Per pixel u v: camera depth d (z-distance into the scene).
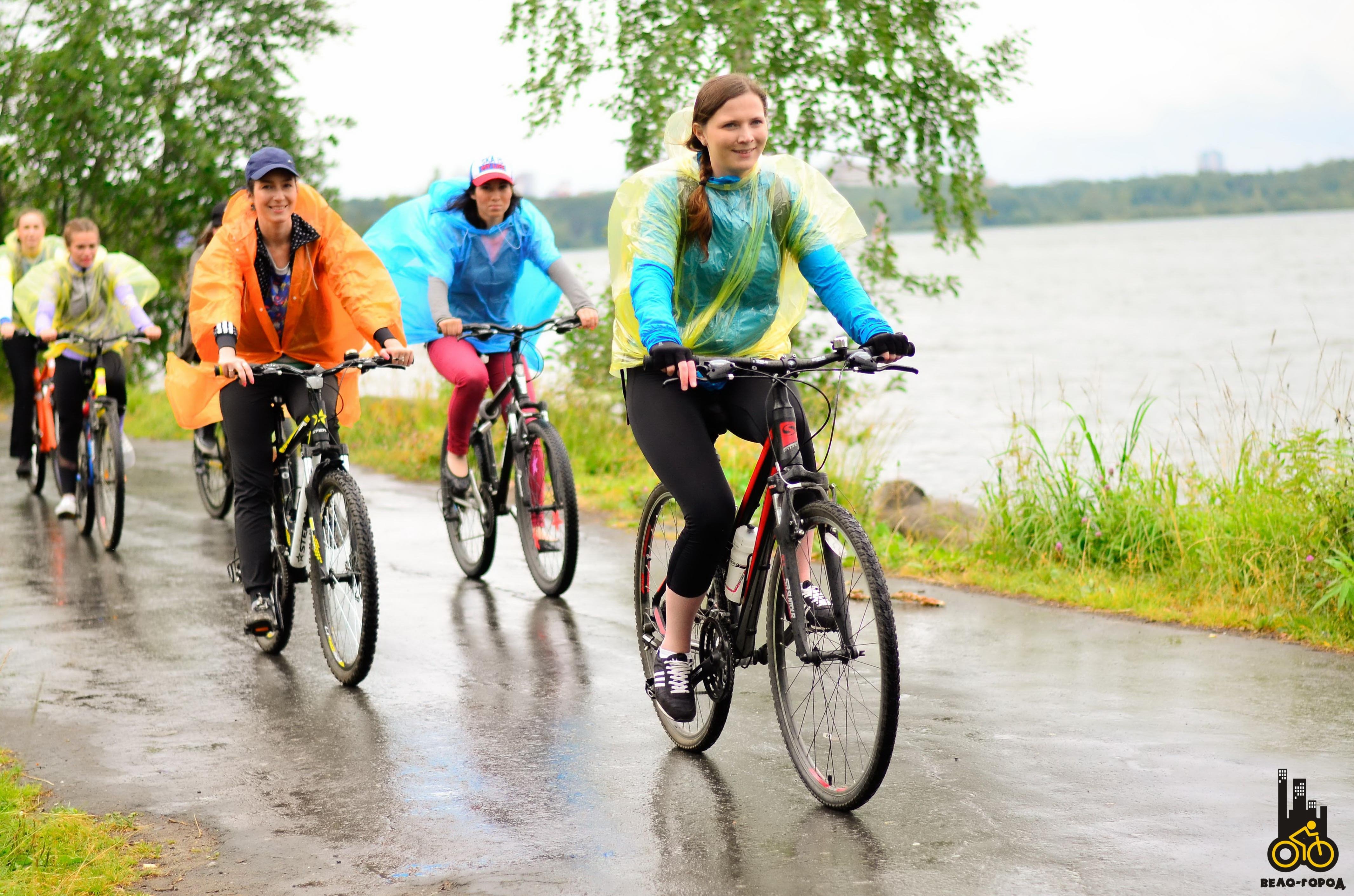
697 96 3.94
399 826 3.77
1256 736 4.34
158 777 4.21
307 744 4.51
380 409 13.29
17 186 17.19
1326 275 80.31
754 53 10.59
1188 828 3.60
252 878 3.45
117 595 6.86
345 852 3.60
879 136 11.10
